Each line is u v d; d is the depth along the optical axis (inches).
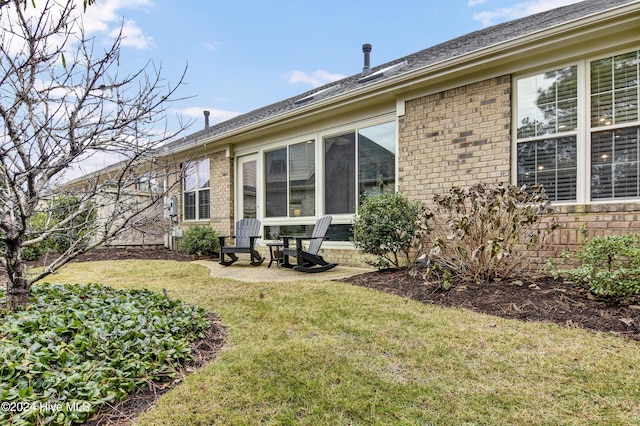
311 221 288.0
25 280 115.6
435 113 213.9
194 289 182.7
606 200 166.1
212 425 69.1
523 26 223.9
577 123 172.7
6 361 76.0
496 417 70.9
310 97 336.8
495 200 155.5
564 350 97.5
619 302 126.4
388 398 77.8
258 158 331.3
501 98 190.5
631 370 86.4
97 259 319.9
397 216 193.8
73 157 109.3
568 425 67.9
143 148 121.5
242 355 98.7
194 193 404.5
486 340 105.7
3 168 94.7
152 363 89.3
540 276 163.9
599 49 164.4
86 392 74.8
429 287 157.8
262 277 214.4
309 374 87.7
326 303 145.5
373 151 249.1
